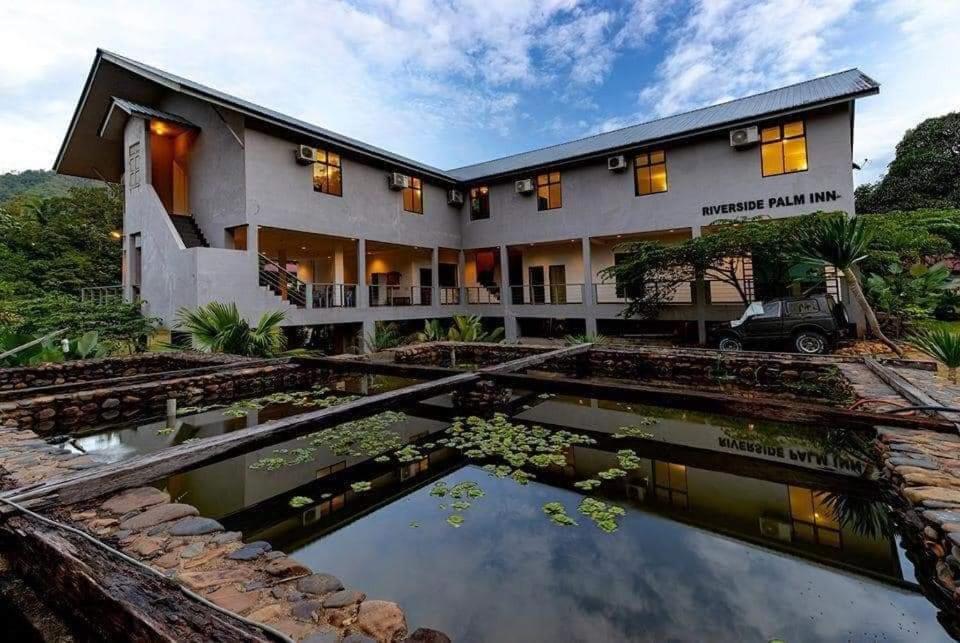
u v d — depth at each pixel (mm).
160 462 2748
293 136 11805
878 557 2352
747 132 11578
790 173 11531
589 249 14547
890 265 10633
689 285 13836
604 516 2863
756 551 2430
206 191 11938
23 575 1978
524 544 2523
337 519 2914
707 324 12586
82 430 5113
